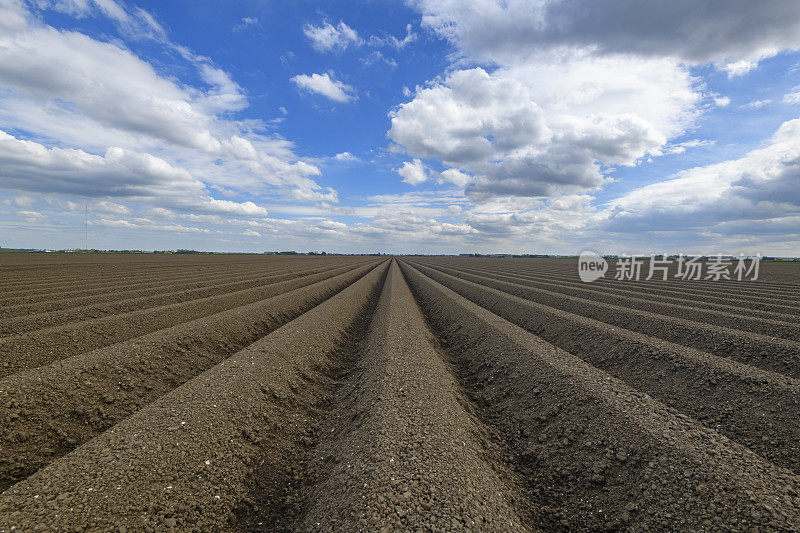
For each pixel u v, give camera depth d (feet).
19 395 27.50
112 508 17.88
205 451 23.63
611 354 43.78
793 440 24.79
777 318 59.41
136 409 32.12
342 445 26.13
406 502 18.26
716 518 17.42
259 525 20.24
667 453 21.80
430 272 199.82
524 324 64.80
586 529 19.69
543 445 27.25
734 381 31.76
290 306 76.89
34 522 16.29
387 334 51.78
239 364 37.01
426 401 30.48
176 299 76.69
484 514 18.17
